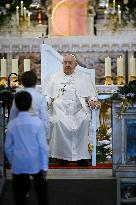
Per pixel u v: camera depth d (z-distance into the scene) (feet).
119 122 41.37
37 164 33.40
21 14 72.13
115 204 40.11
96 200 40.22
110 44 70.03
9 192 40.09
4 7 72.49
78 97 50.98
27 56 70.44
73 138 49.39
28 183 34.09
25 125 33.47
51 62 55.62
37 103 37.55
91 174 43.62
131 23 71.77
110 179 40.57
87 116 50.21
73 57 52.19
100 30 72.54
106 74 65.51
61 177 41.16
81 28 72.49
